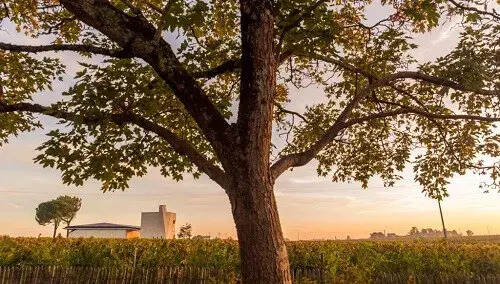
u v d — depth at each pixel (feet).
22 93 29.71
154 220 208.85
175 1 19.25
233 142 17.10
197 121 17.78
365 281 27.66
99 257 51.16
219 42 27.17
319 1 21.77
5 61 27.81
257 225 16.24
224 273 45.65
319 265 53.21
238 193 16.66
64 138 23.08
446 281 44.75
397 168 33.73
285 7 22.65
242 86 17.63
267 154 17.25
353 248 64.49
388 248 64.34
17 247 55.98
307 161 20.27
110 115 20.21
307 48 23.90
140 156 26.48
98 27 17.80
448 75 24.00
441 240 67.87
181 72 17.94
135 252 51.08
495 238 295.48
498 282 43.80
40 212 269.64
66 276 46.65
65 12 29.91
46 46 19.12
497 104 28.02
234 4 30.14
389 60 29.55
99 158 25.04
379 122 34.30
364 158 34.35
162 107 28.50
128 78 24.53
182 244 61.31
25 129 29.73
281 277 15.87
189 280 45.62
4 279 46.50
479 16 23.97
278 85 35.63
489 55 24.06
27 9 31.30
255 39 17.61
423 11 24.45
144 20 18.71
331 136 21.54
